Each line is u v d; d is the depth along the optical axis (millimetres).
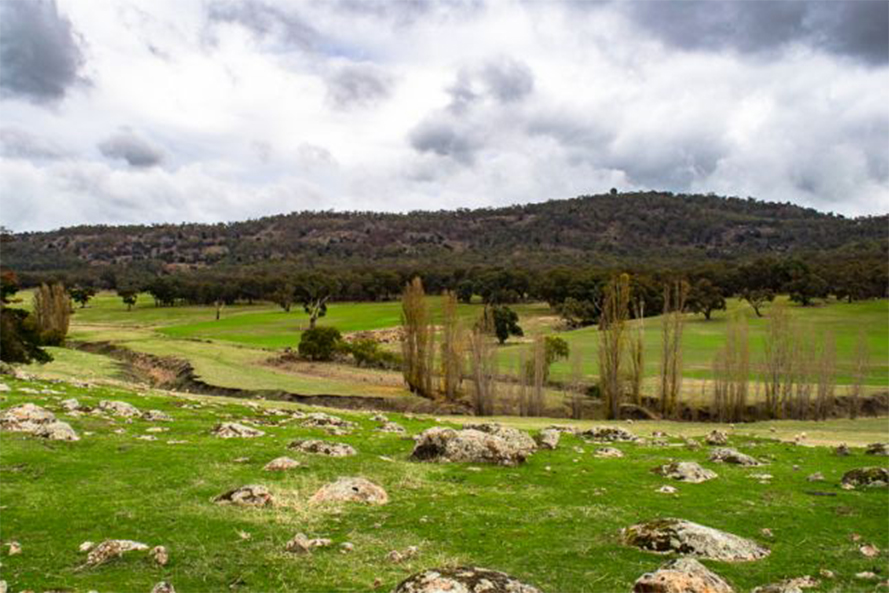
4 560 13219
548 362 94438
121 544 13672
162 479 19938
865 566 13898
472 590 9844
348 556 13688
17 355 67188
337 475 21141
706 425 60812
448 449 24797
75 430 27094
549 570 13078
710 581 11414
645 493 20406
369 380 97000
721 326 144000
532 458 26359
